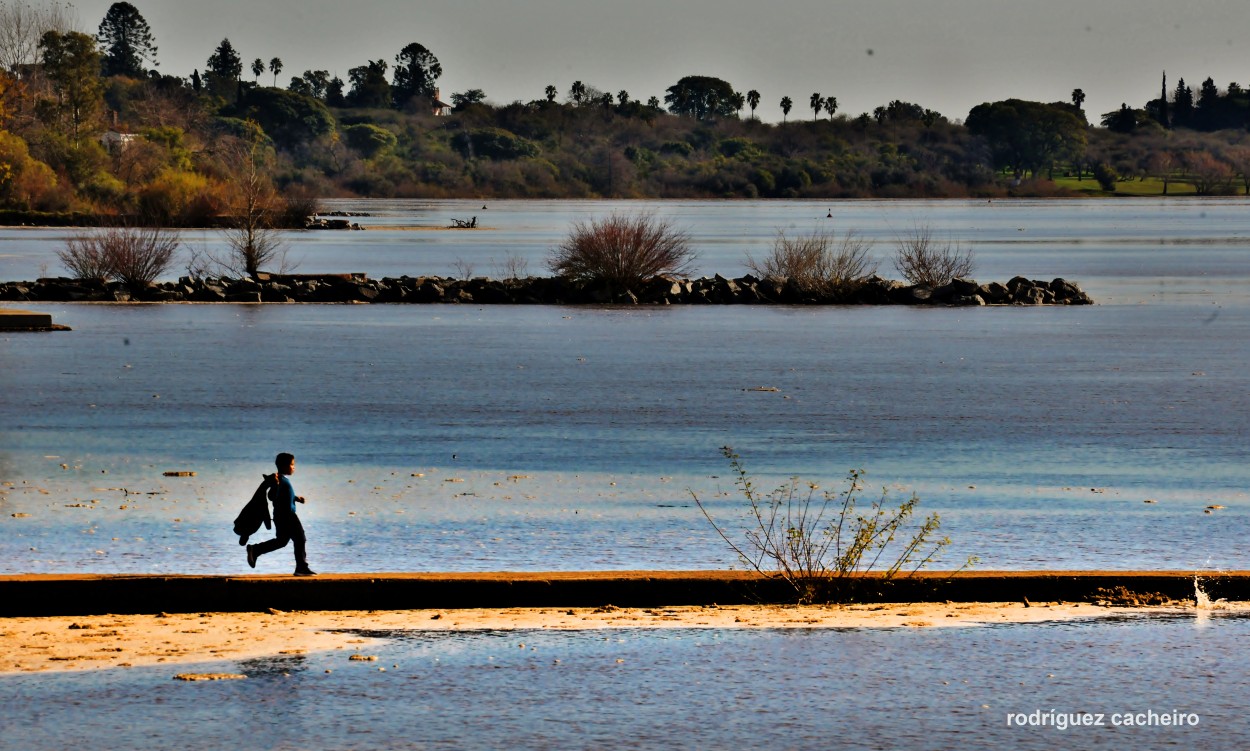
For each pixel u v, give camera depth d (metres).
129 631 40.59
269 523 47.47
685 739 30.70
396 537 57.81
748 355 132.25
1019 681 34.94
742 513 63.19
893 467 75.44
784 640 39.22
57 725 31.62
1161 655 37.41
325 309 186.62
